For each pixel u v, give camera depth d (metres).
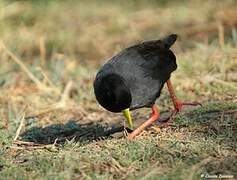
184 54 15.52
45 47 18.91
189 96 12.38
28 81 15.27
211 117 10.38
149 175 8.12
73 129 10.94
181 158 8.76
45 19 21.59
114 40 19.56
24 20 21.27
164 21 20.86
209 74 13.41
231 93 12.16
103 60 17.45
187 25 19.98
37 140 10.63
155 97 9.88
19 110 12.98
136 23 21.05
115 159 8.85
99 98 9.50
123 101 9.35
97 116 12.30
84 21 21.69
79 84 14.54
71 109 12.96
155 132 10.05
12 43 18.80
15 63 16.34
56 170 8.59
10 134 10.65
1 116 12.44
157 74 9.75
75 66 16.41
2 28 19.92
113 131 10.53
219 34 16.72
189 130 9.92
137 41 19.00
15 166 8.90
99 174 8.49
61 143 10.21
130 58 9.62
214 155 8.80
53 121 12.12
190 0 22.62
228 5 21.06
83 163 8.77
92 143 9.73
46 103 13.46
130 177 8.22
